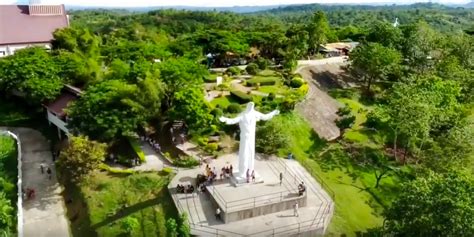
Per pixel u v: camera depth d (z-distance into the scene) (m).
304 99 65.69
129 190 44.47
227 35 88.00
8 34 92.69
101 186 45.06
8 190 47.66
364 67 78.00
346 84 81.31
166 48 84.00
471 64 81.44
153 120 54.19
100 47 87.38
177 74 53.72
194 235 36.72
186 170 47.03
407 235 32.12
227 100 61.94
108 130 47.91
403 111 51.44
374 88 80.94
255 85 69.19
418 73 83.94
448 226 29.83
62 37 80.62
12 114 68.38
